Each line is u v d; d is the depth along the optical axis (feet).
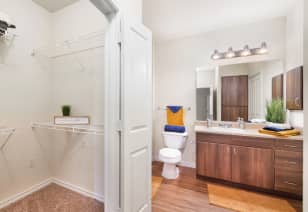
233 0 6.35
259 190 6.87
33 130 6.79
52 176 7.50
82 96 6.56
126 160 4.06
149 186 5.14
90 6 6.27
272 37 7.82
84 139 6.51
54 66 7.34
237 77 8.64
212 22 8.07
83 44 6.45
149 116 5.16
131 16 4.29
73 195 6.49
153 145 10.85
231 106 8.80
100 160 6.12
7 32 5.83
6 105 5.91
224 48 8.83
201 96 9.51
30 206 5.79
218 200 6.25
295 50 6.63
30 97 6.64
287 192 6.31
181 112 9.33
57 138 7.29
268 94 7.96
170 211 5.61
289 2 6.48
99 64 6.08
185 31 9.05
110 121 4.32
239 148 7.09
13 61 6.08
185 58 9.89
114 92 4.23
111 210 4.30
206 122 9.34
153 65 10.70
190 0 6.31
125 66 4.00
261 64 8.13
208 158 7.76
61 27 7.06
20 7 6.25
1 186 5.77
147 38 5.08
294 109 6.53
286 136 6.22
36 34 6.79
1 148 5.79
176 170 8.46
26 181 6.52
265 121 8.04
